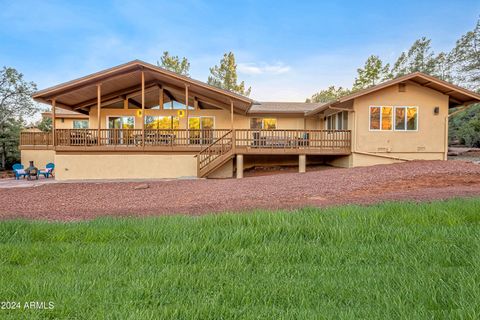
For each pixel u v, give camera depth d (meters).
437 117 15.05
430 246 3.58
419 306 2.30
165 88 16.97
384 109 14.88
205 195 9.04
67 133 13.84
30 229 4.48
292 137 14.98
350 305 2.39
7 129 22.08
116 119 17.58
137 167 14.02
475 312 2.17
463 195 6.56
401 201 5.96
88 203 8.70
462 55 26.62
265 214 4.86
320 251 3.57
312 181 10.13
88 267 3.25
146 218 5.18
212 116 18.11
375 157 14.88
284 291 2.64
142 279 2.89
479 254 3.23
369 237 3.97
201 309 2.34
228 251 3.71
